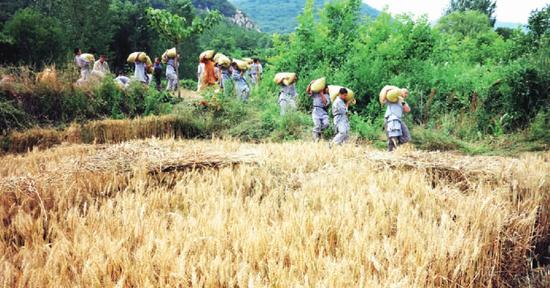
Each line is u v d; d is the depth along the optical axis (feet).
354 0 48.57
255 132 34.53
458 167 16.65
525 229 11.51
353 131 35.14
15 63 73.77
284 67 48.42
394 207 12.46
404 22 45.03
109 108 36.83
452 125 34.71
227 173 15.79
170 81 52.70
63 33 83.35
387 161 17.70
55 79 35.42
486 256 10.07
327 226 10.48
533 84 33.53
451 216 11.88
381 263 9.02
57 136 29.45
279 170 17.02
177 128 34.09
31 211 12.92
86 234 10.67
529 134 30.83
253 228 10.55
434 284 8.95
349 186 14.19
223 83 45.93
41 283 8.21
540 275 10.91
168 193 13.85
